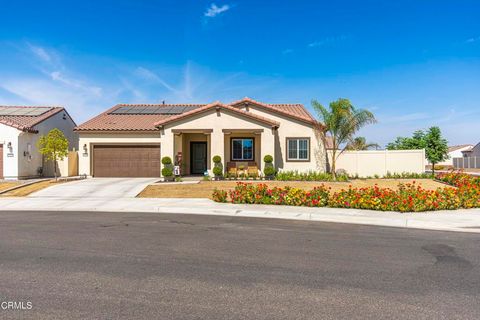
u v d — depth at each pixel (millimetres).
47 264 5480
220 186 16953
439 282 4750
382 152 21984
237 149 21375
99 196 14781
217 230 8250
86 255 6016
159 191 15805
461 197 11133
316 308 3895
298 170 21109
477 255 6133
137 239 7262
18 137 20781
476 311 3838
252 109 21578
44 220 9672
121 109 26609
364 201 11008
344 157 22469
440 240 7309
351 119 19688
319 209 11008
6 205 12656
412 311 3828
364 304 4008
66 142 20266
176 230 8234
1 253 6129
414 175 20812
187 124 19859
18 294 4250
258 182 18297
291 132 21250
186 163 22516
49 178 21953
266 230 8281
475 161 46250
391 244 6926
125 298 4145
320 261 5723
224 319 3609
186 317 3646
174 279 4816
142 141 22594
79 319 3588
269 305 3969
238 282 4715
